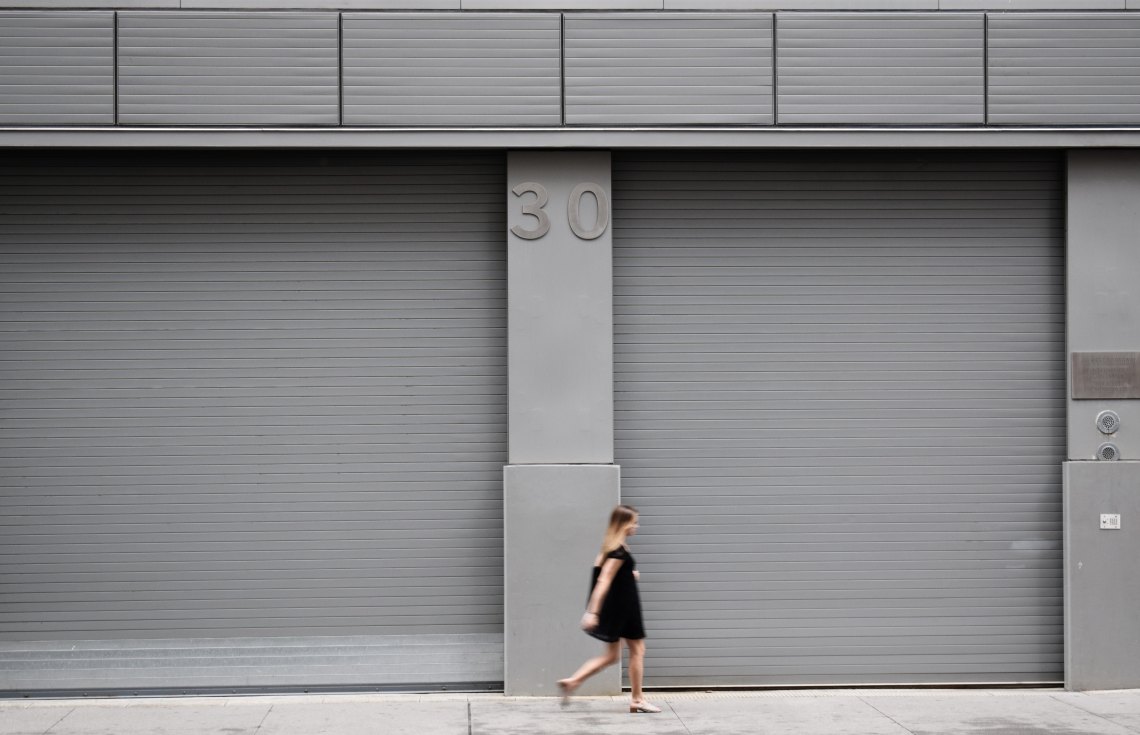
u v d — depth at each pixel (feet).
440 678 35.09
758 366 35.83
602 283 34.86
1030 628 35.96
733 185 35.88
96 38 33.91
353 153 35.42
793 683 35.58
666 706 33.09
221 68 34.09
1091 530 35.45
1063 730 30.48
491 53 34.47
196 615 34.91
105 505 34.86
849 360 35.96
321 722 31.24
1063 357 36.14
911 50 34.96
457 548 35.35
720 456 35.70
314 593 35.09
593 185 34.94
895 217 36.06
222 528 35.01
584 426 34.65
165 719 31.71
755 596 35.63
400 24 34.35
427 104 34.37
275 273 35.27
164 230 35.14
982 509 36.01
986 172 35.86
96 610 34.76
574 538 34.40
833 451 35.86
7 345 34.83
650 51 34.65
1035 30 35.12
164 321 35.09
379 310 35.40
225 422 35.09
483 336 35.45
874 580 35.81
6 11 33.78
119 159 35.14
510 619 34.32
